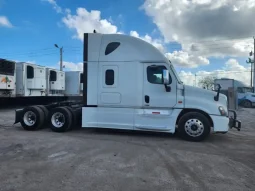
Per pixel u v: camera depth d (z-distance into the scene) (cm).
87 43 763
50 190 360
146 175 425
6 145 628
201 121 694
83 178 407
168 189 369
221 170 456
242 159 530
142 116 732
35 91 1662
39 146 620
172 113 714
